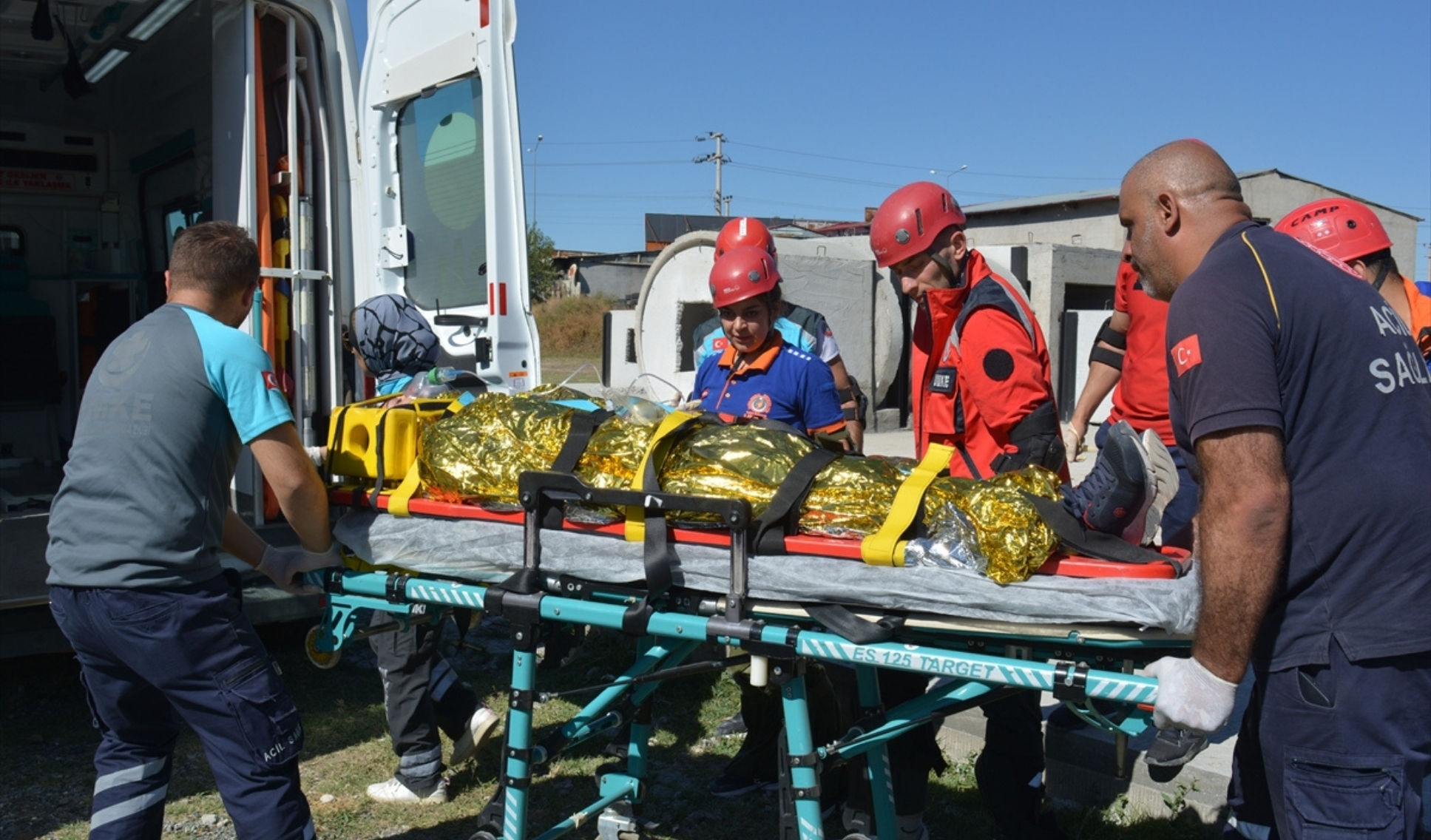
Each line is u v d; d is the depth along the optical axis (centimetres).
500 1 473
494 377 473
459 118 496
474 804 386
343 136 488
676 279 1154
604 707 310
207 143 614
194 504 271
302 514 290
